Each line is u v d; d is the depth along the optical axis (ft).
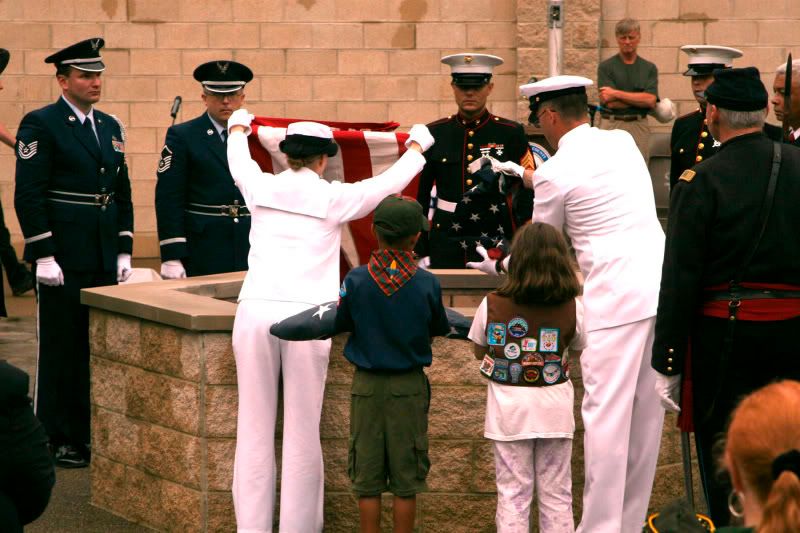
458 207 44.06
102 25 80.02
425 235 45.98
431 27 80.23
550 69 77.71
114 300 40.24
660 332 30.45
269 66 80.53
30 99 80.18
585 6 78.33
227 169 50.60
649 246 34.35
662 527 17.83
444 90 80.79
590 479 34.09
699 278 30.09
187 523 38.24
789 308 29.71
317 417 35.55
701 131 50.14
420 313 32.99
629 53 74.64
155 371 38.99
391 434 33.17
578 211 34.53
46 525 39.99
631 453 34.60
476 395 36.99
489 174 41.19
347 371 37.19
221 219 50.52
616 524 34.01
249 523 35.63
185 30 80.18
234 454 37.47
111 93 80.48
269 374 35.42
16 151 45.96
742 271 29.81
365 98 80.84
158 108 80.64
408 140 37.81
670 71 80.23
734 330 29.91
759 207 29.71
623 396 33.73
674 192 30.60
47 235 45.85
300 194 35.63
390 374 33.14
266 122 41.50
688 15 79.82
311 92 80.79
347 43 80.43
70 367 46.78
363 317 33.04
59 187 46.52
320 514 36.40
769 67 80.18
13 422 23.49
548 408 32.94
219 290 44.70
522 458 33.14
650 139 75.20
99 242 47.09
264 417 35.60
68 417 46.83
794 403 14.94
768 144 30.35
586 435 34.12
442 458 37.27
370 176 40.63
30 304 78.59
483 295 44.62
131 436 40.37
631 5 79.71
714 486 30.58
